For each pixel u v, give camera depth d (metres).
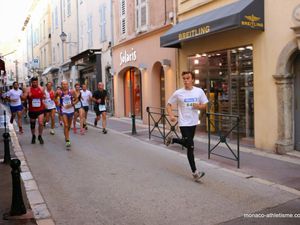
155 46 14.91
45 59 41.12
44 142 11.77
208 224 4.79
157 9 14.61
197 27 10.18
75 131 14.00
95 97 13.79
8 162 8.47
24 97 11.48
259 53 9.43
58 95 13.58
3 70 18.59
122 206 5.58
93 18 23.31
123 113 19.81
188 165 8.12
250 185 6.46
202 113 12.27
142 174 7.41
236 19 8.80
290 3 8.46
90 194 6.22
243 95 10.41
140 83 17.56
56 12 34.16
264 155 8.81
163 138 11.28
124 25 18.33
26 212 5.29
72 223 5.00
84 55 23.30
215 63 11.46
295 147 8.96
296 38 8.29
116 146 10.79
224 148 9.86
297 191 6.08
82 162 8.67
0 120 19.91
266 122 9.36
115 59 19.67
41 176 7.48
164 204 5.60
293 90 8.93
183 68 12.91
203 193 6.08
